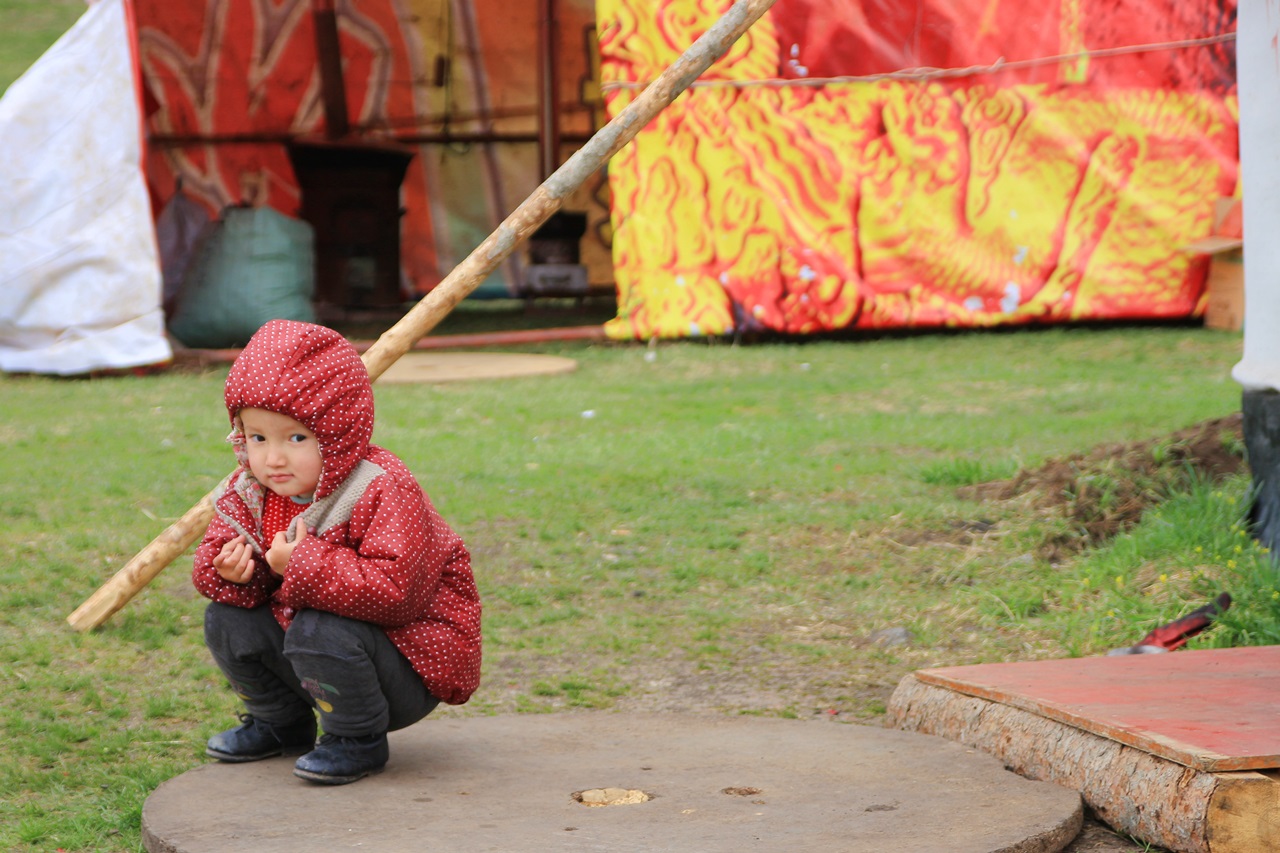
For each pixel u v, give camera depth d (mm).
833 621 5074
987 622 4957
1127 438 7953
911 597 5316
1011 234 13086
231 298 12812
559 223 17328
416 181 18109
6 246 11047
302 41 17469
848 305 12875
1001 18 12930
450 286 4160
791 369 11359
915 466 7465
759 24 12648
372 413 3150
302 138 17469
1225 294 12906
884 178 12922
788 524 6340
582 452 7945
